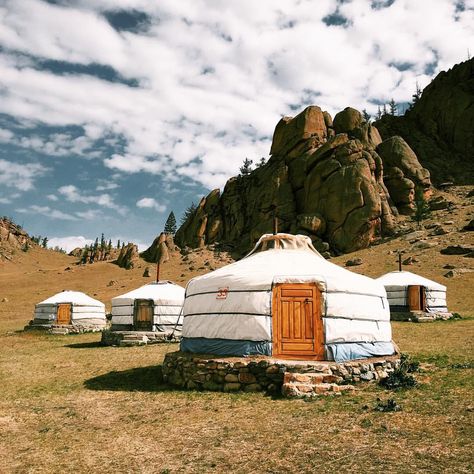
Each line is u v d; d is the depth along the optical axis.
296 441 6.02
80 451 6.04
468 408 7.06
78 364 14.02
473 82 90.12
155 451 5.93
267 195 69.69
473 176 74.00
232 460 5.46
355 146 63.34
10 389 10.55
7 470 5.41
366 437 6.02
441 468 4.84
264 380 9.20
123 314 21.77
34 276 69.81
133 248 75.19
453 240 47.28
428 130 89.00
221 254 70.69
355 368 9.39
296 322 10.23
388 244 53.00
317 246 56.84
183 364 10.17
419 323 23.31
